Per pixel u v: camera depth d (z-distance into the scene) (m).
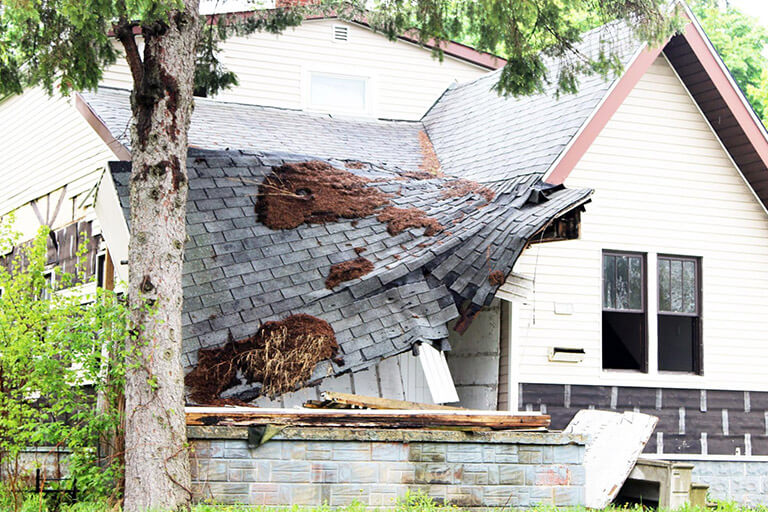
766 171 24.33
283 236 19.61
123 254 18.22
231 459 14.44
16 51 18.11
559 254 22.80
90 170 25.42
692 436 23.39
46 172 28.47
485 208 21.14
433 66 30.70
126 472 13.86
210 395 16.30
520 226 19.55
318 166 21.94
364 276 18.95
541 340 22.27
